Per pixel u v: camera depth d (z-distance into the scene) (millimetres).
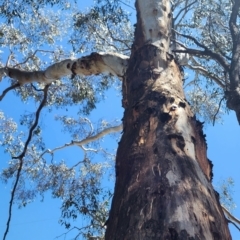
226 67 5387
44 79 7066
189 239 2166
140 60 4434
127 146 3180
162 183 2586
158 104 3541
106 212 8992
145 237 2193
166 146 2998
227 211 7324
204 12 8484
